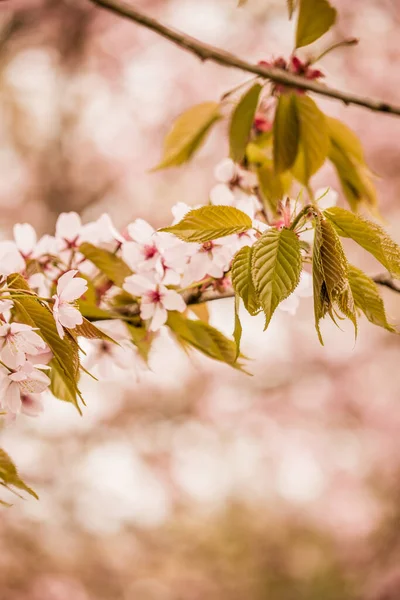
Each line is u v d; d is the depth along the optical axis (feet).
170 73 30.04
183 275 4.89
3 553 25.75
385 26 27.27
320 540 36.81
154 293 4.86
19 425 29.14
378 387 31.55
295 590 34.30
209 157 29.63
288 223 4.24
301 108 5.90
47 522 28.78
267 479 37.88
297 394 32.42
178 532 36.17
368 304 4.33
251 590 34.17
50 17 27.12
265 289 3.76
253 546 36.65
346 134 6.32
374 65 27.63
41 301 3.92
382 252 4.00
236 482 38.99
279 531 37.27
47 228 29.55
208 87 29.81
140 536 33.60
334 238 3.77
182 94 30.09
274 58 6.07
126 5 5.61
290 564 35.37
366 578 26.12
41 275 5.18
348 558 31.24
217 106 6.60
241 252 3.93
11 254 4.95
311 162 6.07
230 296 5.08
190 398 33.83
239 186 6.28
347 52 27.45
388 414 30.99
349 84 28.04
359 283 4.33
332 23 5.73
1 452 3.89
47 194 29.99
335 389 31.78
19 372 3.86
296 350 32.94
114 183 30.63
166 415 33.94
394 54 27.48
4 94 30.17
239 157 6.07
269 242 3.87
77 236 5.33
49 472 30.63
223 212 4.10
